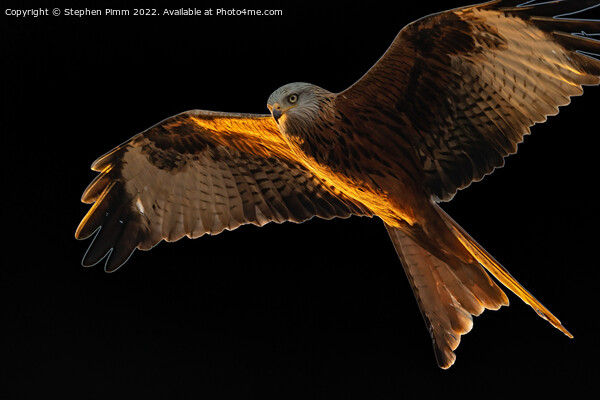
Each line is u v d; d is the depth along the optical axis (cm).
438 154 1019
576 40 898
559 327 959
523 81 943
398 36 917
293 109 1026
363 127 1020
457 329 1088
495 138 989
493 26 909
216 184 1200
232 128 1118
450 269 1077
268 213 1203
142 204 1186
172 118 1112
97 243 1164
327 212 1188
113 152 1147
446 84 968
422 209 1045
